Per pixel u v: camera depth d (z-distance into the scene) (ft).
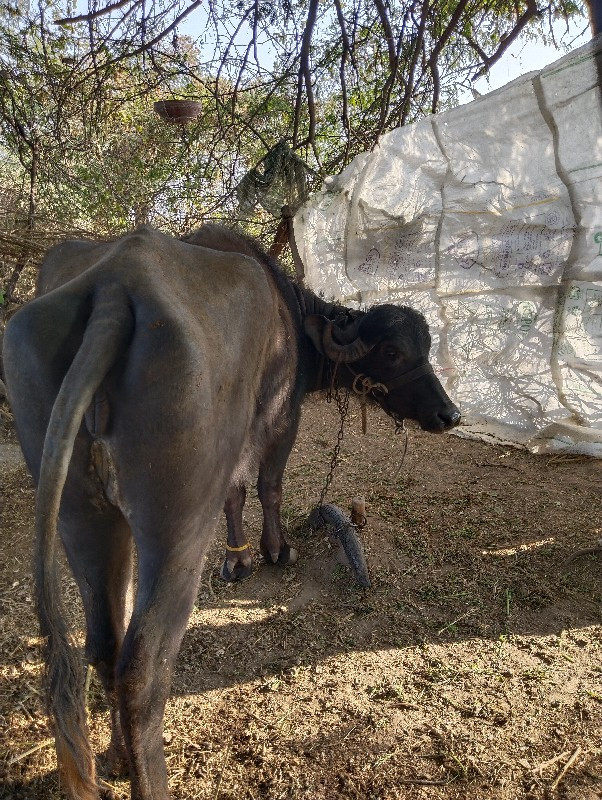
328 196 17.79
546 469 18.22
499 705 9.68
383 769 8.58
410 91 19.56
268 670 10.43
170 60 20.53
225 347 7.25
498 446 19.94
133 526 6.61
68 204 21.85
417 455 19.34
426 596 12.34
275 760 8.69
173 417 6.25
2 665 10.12
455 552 13.80
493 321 18.71
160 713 6.64
